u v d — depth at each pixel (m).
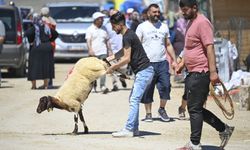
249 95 17.33
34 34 21.89
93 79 13.05
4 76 26.83
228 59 21.59
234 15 27.73
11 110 17.48
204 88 11.19
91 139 12.81
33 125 15.16
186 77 11.34
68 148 11.74
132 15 24.95
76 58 31.80
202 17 11.15
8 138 12.92
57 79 25.48
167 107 17.98
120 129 14.49
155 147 11.99
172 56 15.60
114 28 12.93
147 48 15.37
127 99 19.45
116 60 13.95
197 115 11.23
